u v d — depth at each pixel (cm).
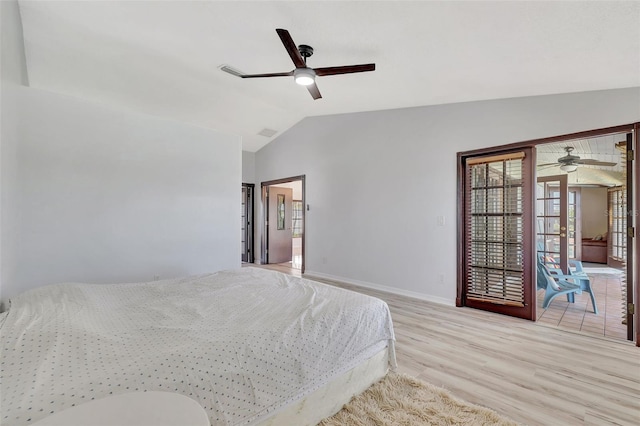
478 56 237
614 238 687
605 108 286
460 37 210
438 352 252
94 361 108
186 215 353
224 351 125
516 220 342
